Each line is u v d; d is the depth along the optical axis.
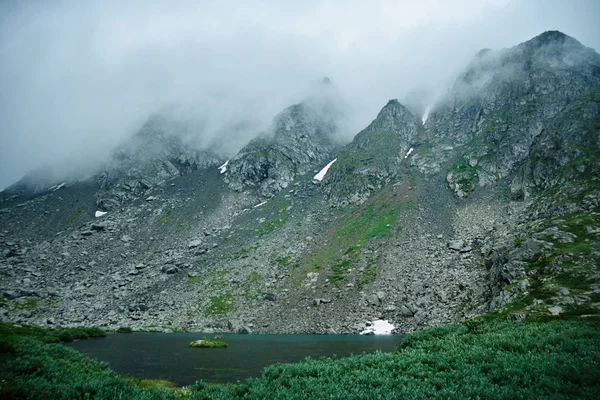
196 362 42.78
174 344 62.09
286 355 47.62
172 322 98.81
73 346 58.44
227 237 152.75
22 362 21.88
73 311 108.69
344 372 22.33
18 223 183.38
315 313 91.69
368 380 19.22
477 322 39.12
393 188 162.00
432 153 178.38
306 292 102.31
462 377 18.64
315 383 19.55
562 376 16.78
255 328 89.88
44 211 198.50
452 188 142.88
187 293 113.44
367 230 130.25
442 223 120.00
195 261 134.88
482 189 133.50
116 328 95.25
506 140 146.62
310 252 126.75
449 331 36.50
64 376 20.81
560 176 106.81
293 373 22.73
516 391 15.27
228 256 134.75
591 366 17.19
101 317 104.88
